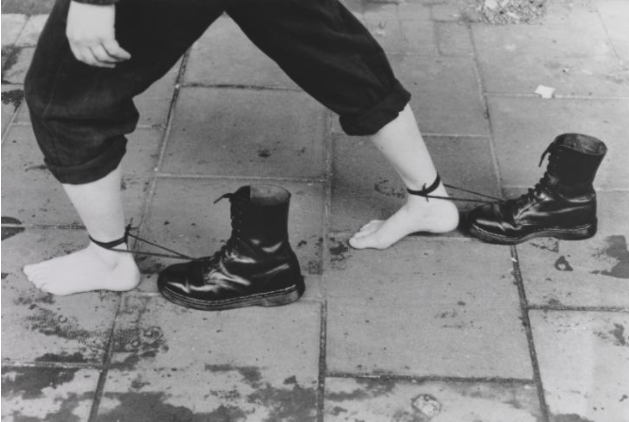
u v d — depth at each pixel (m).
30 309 2.16
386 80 1.98
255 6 1.72
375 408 1.94
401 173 2.21
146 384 1.99
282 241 2.09
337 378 2.00
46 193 2.51
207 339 2.09
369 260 2.31
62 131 1.74
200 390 1.97
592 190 2.30
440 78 3.01
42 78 1.67
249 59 3.10
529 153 2.69
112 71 1.67
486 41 3.21
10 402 1.94
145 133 2.74
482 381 2.00
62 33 1.58
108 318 2.14
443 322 2.14
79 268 2.17
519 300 2.20
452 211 2.33
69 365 2.03
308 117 2.83
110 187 1.92
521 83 2.99
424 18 3.33
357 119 1.99
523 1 3.39
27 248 2.33
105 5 1.47
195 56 3.10
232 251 2.10
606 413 1.94
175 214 2.44
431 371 2.02
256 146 2.70
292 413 1.93
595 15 3.34
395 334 2.11
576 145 2.28
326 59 1.84
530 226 2.33
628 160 2.65
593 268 2.29
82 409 1.93
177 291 2.15
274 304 2.17
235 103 2.88
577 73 3.04
